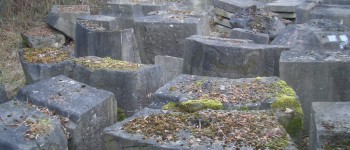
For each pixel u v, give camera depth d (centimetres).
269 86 460
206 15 795
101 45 657
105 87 520
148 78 520
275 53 532
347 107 379
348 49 557
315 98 479
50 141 380
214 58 548
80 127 426
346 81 469
